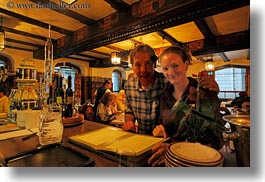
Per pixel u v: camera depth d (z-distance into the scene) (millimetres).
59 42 2734
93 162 503
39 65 3443
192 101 775
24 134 802
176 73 835
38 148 586
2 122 1021
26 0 1620
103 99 2088
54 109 750
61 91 1006
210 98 761
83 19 1977
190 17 1354
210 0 1176
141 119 962
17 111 957
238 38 2188
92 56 4492
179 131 742
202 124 694
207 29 2131
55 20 2053
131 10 1667
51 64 1210
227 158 527
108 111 2047
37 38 2711
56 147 613
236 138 491
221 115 710
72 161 510
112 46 3176
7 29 2299
